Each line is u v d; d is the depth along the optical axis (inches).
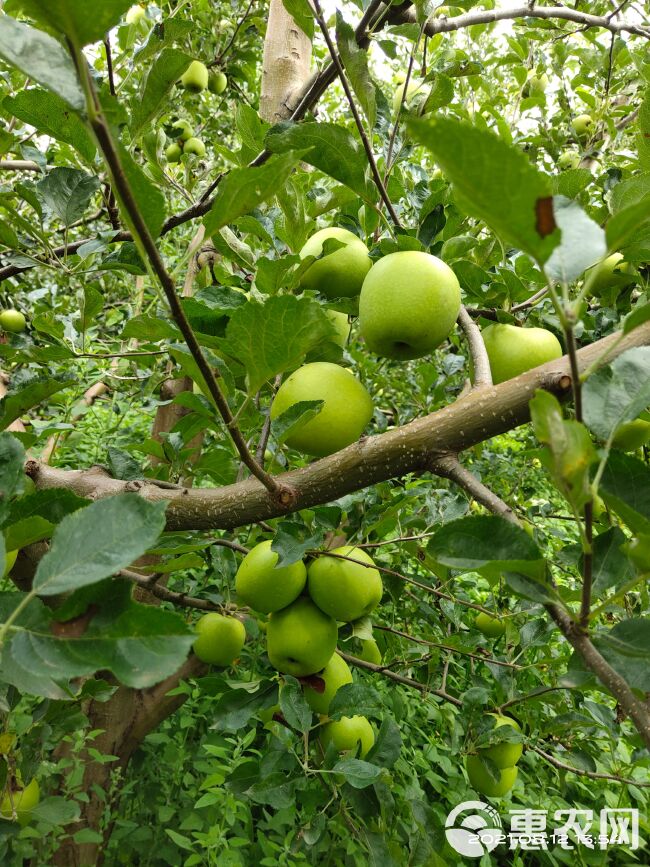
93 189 62.2
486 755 87.3
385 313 52.9
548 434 24.0
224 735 118.6
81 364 127.0
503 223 21.5
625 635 31.6
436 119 18.4
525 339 63.9
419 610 123.1
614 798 127.1
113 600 23.7
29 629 23.3
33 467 57.1
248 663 114.6
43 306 96.3
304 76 108.1
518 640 97.7
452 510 74.3
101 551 23.7
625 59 124.6
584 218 25.9
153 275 29.1
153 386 103.0
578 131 136.0
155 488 51.9
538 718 96.0
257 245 85.4
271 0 108.9
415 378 135.9
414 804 72.2
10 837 70.1
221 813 97.8
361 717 77.9
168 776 111.1
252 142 79.7
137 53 71.8
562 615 29.4
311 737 76.3
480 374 48.4
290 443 57.6
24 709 89.8
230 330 38.4
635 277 76.9
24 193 65.6
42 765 80.4
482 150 19.0
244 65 170.9
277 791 70.1
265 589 64.3
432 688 96.3
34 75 21.6
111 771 103.4
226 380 50.7
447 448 42.8
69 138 48.4
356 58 52.8
